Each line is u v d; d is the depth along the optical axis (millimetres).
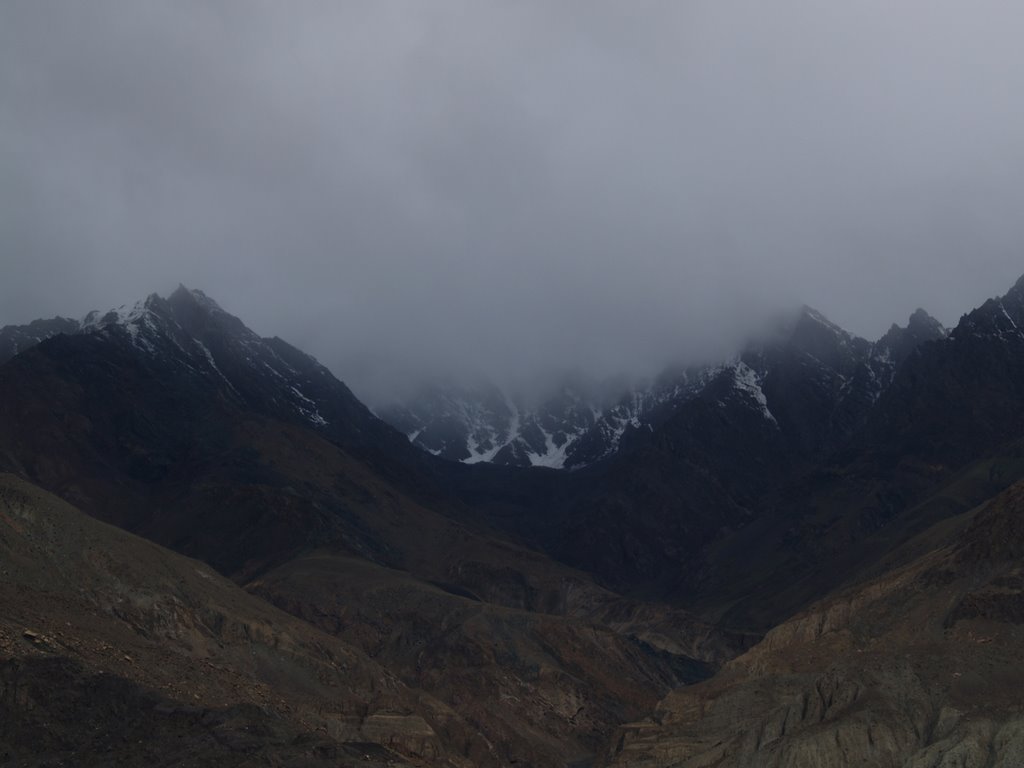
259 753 169000
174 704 175250
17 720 164875
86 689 171875
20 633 182750
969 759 179625
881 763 188750
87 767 161000
